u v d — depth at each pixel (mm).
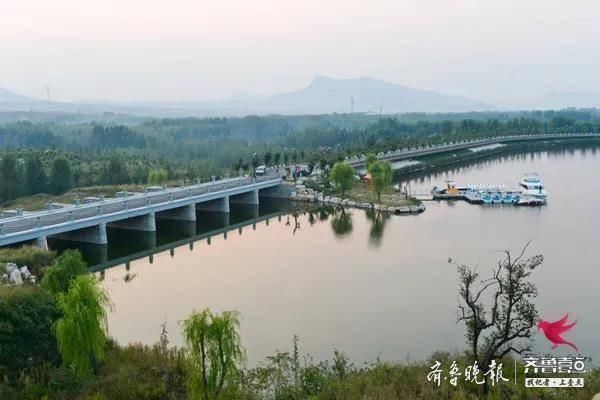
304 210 95438
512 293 26906
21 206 91250
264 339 40125
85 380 29750
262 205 100500
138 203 74062
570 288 50438
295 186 105938
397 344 39188
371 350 38219
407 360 35344
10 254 50625
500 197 97688
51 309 32594
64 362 30156
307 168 125500
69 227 61281
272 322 43531
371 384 28172
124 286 53750
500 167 155250
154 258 64688
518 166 156250
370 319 43938
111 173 116438
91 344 29797
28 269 49469
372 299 48688
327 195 103250
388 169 101875
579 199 100562
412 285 52438
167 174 121062
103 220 65938
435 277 54938
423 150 174250
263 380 29844
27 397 27703
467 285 31141
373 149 163125
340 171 101312
